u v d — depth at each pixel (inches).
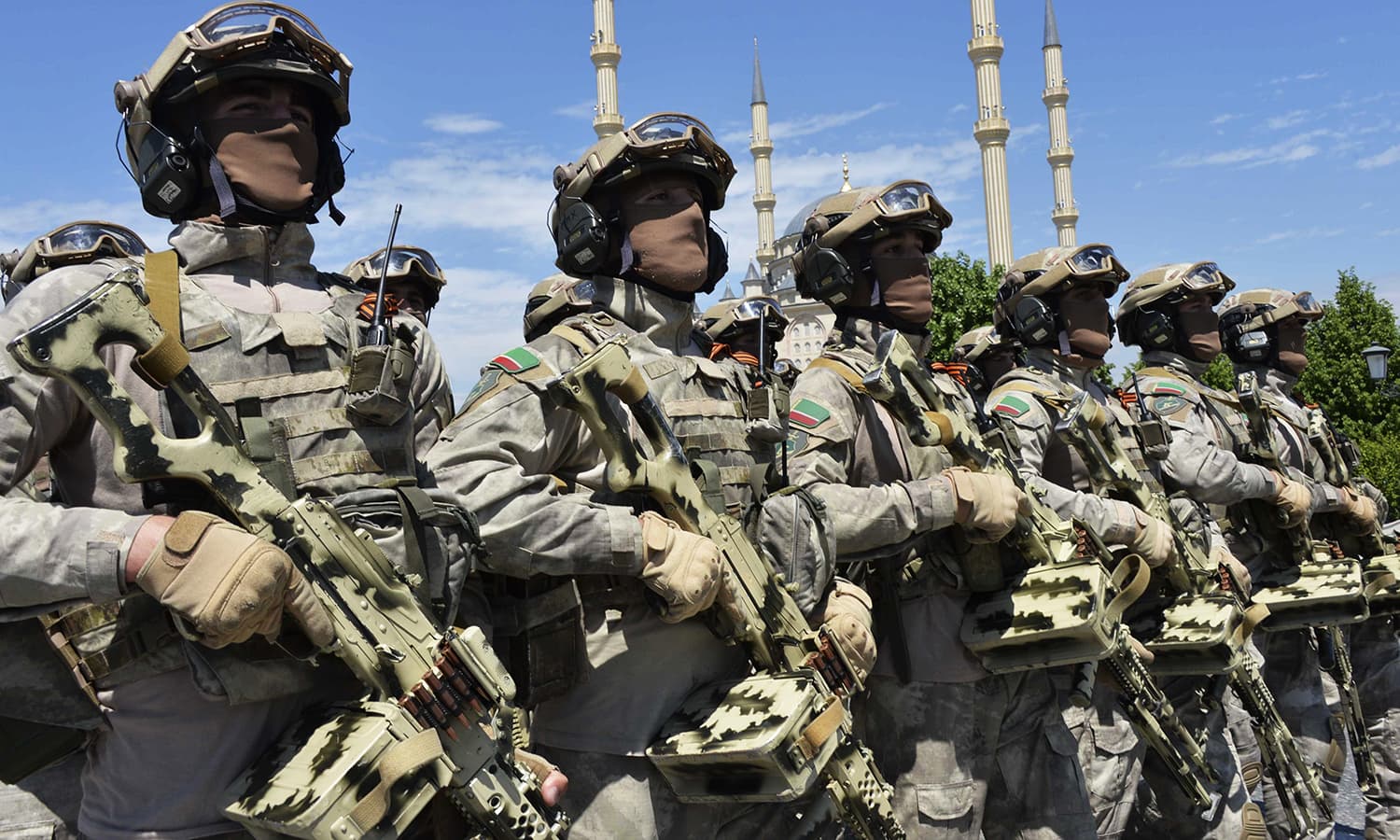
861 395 181.8
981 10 2886.3
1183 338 301.4
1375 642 307.6
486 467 128.6
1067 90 3336.6
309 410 108.9
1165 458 255.8
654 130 149.6
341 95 121.0
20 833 176.4
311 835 94.7
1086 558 183.5
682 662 142.0
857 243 193.8
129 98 116.0
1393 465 1037.8
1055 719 190.2
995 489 176.7
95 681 103.0
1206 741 223.1
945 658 182.2
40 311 101.4
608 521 130.3
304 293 118.7
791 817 150.3
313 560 102.5
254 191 115.2
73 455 103.8
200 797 104.3
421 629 108.7
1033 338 250.7
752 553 143.9
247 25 112.2
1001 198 2866.6
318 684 109.7
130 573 93.7
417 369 124.8
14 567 92.8
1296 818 242.2
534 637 133.4
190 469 98.0
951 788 180.4
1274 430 328.5
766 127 3412.9
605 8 2571.4
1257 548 293.0
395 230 116.6
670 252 152.9
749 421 154.9
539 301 292.5
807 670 140.1
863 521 165.6
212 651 101.0
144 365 97.3
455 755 106.9
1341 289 1122.7
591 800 137.8
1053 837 186.5
